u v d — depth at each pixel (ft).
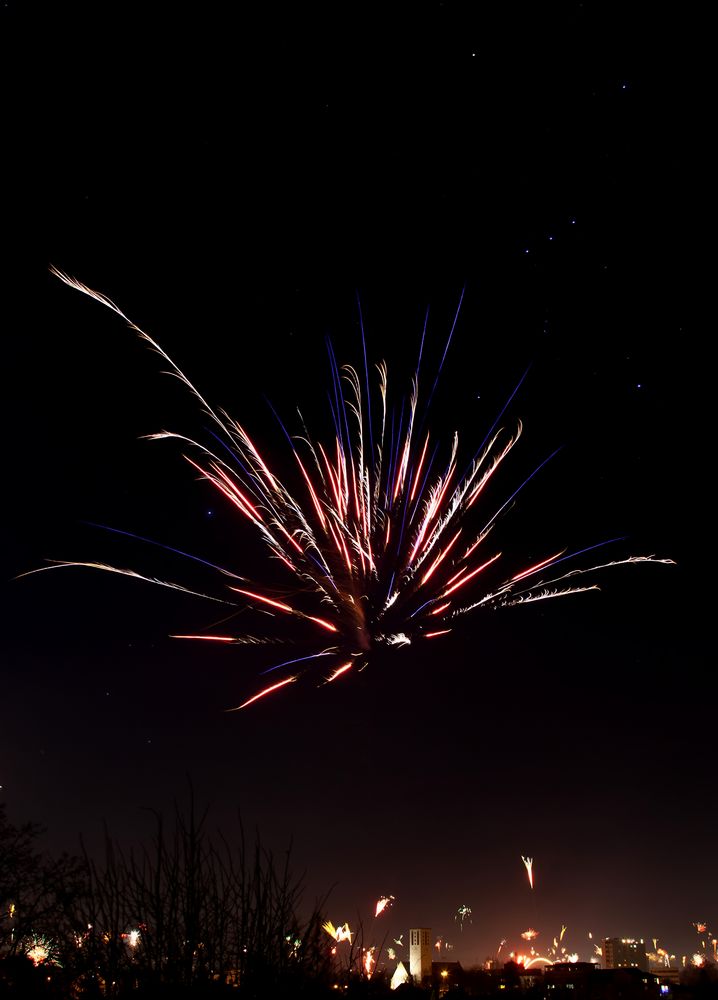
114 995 19.03
